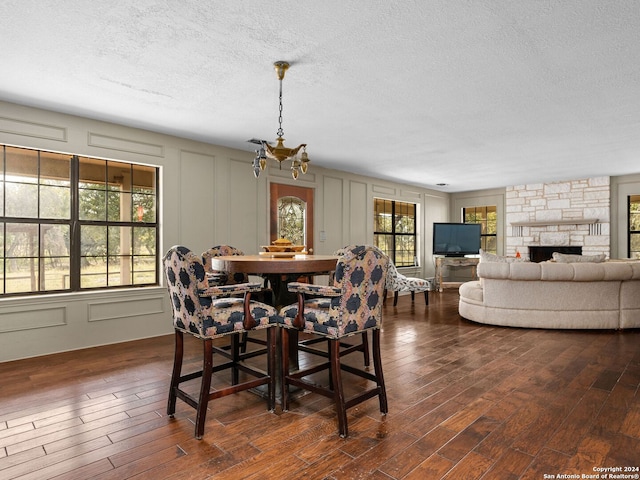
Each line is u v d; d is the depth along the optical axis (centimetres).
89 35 229
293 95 324
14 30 223
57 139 366
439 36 230
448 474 174
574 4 199
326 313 217
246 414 236
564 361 339
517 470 176
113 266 415
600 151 512
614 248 688
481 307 496
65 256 383
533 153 525
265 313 237
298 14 208
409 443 201
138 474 175
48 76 287
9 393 269
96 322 392
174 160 449
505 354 362
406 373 309
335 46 242
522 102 338
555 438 205
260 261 228
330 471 177
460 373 308
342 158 562
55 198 377
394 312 580
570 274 450
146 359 347
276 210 561
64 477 173
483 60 261
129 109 360
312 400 258
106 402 254
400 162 586
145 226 436
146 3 198
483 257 530
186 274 209
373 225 718
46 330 362
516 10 204
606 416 230
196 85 304
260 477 172
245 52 250
